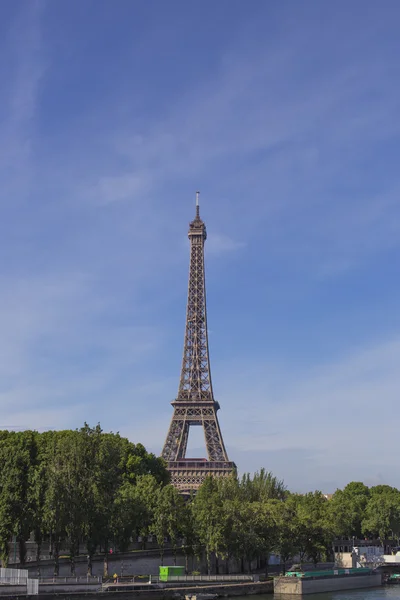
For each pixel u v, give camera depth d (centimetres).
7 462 15975
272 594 17312
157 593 15038
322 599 16650
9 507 15350
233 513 18725
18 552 19238
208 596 15500
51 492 15250
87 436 16862
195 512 19000
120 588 14888
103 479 16425
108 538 16412
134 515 18200
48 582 14388
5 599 13012
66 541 17838
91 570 16062
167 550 19000
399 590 19475
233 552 18625
